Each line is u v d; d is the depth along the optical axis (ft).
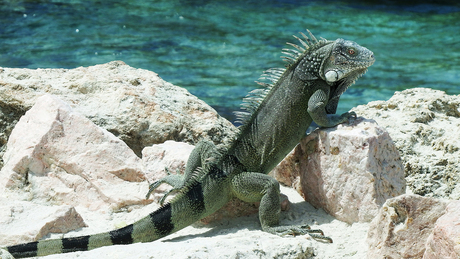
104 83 46.57
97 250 27.91
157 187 35.50
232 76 80.12
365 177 31.89
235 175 33.58
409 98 50.08
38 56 84.48
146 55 87.81
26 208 32.63
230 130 46.44
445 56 88.99
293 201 36.58
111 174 36.45
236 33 100.42
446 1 122.72
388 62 86.48
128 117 43.39
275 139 34.50
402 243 26.21
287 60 35.37
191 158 34.53
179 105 47.06
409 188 41.06
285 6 118.93
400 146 43.70
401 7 118.52
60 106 38.42
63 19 104.17
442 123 47.01
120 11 111.45
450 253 22.21
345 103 71.10
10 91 44.37
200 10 114.42
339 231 31.94
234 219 35.12
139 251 27.32
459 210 23.73
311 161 35.06
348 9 116.78
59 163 36.73
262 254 27.53
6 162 38.63
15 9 108.37
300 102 34.55
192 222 32.83
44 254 29.53
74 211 33.04
